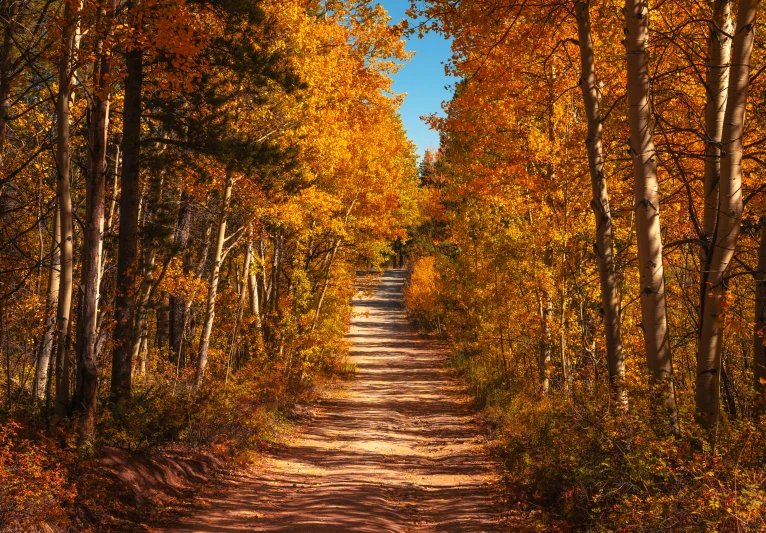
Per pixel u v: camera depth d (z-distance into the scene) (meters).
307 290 21.67
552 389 15.59
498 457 12.15
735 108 6.33
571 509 6.97
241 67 11.50
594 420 7.53
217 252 15.97
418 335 46.62
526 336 17.91
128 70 11.05
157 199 13.52
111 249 14.48
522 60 12.13
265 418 14.69
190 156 12.74
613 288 8.16
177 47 8.90
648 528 5.43
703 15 8.49
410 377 29.12
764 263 7.52
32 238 17.05
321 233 23.69
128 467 8.38
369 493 9.40
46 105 13.66
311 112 16.12
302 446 13.94
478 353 28.45
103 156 9.50
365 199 24.14
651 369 6.85
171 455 10.01
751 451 5.82
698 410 6.59
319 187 21.06
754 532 4.75
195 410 11.52
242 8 11.35
